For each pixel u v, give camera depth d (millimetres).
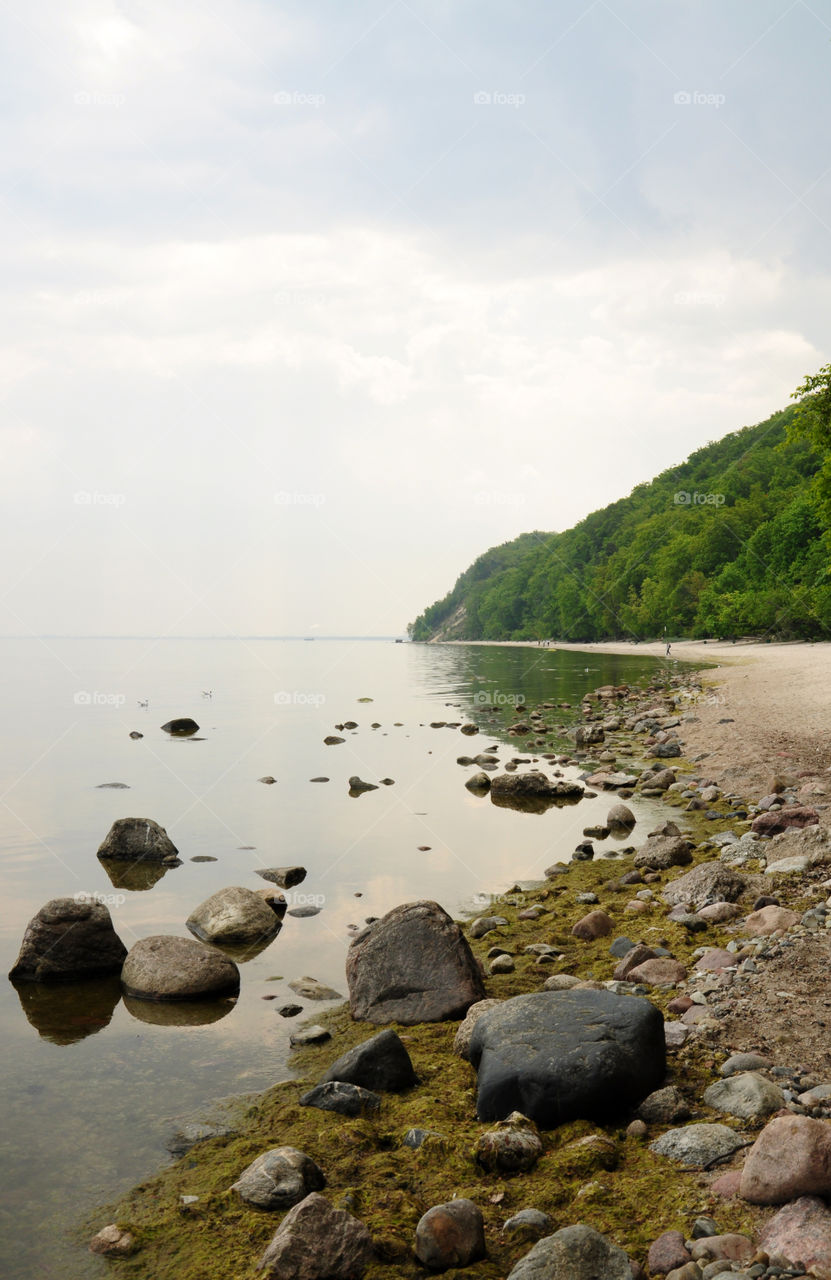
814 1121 4047
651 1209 4027
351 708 33594
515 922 9102
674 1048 5613
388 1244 3924
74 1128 5293
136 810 15039
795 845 10125
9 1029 6832
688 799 14836
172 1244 4129
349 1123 5066
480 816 14305
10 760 20797
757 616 85375
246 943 8711
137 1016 7066
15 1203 4539
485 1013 5754
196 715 31531
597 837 12727
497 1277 3693
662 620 116250
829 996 6172
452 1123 5062
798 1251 3475
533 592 186500
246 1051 6383
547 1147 4699
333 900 10031
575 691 40094
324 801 15680
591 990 5715
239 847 12461
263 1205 4324
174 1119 5395
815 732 20344
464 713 31047
